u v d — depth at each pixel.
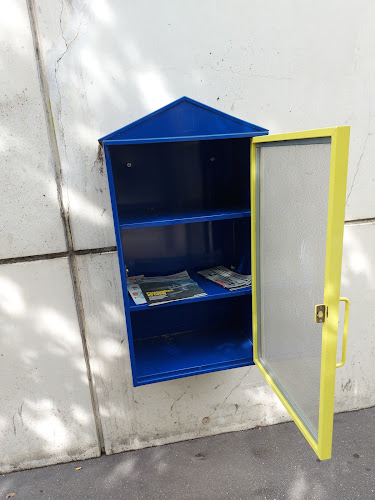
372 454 1.85
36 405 1.79
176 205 1.67
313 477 1.73
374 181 1.85
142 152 1.58
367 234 1.91
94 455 1.92
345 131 0.88
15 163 1.49
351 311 2.01
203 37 1.53
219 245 1.77
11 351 1.69
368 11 1.64
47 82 1.45
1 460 1.83
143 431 1.95
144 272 1.71
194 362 1.58
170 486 1.72
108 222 1.62
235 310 1.89
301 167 1.07
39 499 1.69
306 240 1.08
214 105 1.61
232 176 1.69
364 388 2.16
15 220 1.54
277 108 1.67
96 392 1.83
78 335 1.73
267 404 2.07
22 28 1.38
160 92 1.55
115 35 1.46
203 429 2.03
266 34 1.58
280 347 1.35
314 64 1.66
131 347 1.42
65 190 1.55
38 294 1.64
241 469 1.80
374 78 1.73
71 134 1.51
